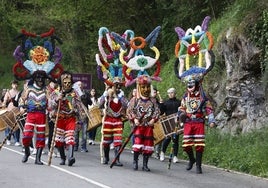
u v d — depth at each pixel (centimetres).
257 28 1485
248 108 1505
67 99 1252
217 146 1466
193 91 1232
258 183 1093
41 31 2969
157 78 1391
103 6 2569
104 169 1210
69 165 1244
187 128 1236
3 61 4000
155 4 2545
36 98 1263
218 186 1041
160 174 1174
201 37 1298
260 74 1502
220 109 1622
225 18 1850
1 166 1211
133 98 1237
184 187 1008
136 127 1226
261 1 1531
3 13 3231
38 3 2655
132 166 1296
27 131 1262
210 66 1259
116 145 1294
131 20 2614
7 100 1738
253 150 1317
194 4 2158
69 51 2891
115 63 1409
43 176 1074
